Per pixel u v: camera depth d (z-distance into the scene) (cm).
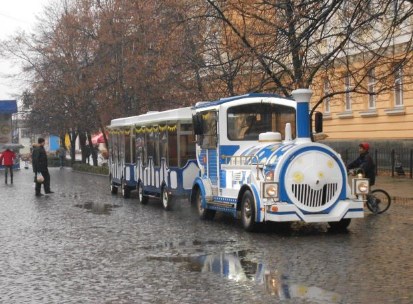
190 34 2553
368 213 1723
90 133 4888
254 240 1272
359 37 1964
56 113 4631
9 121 5238
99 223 1619
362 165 1728
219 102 1562
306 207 1311
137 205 2138
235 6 1947
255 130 1564
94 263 1061
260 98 1571
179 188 1838
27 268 1031
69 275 968
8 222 1672
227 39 2162
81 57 4106
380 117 3105
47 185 2683
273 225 1496
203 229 1460
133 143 2302
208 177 1639
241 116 1558
